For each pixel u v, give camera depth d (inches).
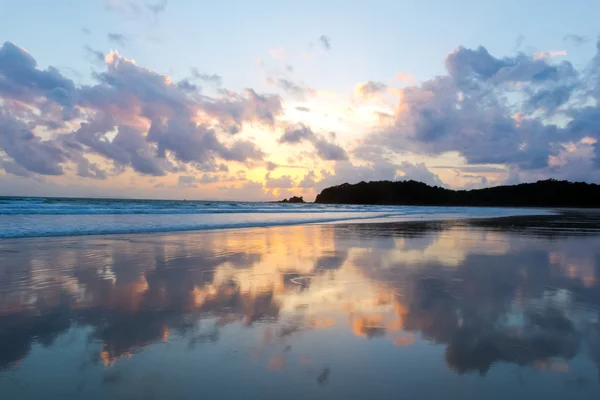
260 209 1507.1
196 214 1037.8
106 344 123.3
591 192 4648.1
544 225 741.3
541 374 103.0
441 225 709.9
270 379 99.1
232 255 315.9
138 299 178.5
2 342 124.4
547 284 210.7
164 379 99.2
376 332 134.6
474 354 115.9
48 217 748.6
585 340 127.9
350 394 91.4
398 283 211.8
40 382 97.4
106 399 89.3
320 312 158.1
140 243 390.6
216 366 106.9
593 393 93.2
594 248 372.8
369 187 5615.2
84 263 273.3
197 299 178.7
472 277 228.8
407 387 95.3
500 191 5290.4
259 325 141.9
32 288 198.8
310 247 369.1
